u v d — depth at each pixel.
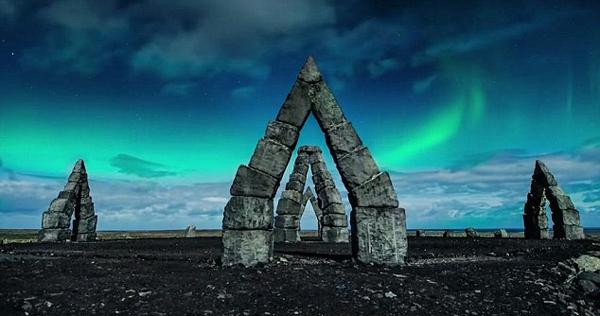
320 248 16.30
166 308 5.79
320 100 10.70
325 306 6.14
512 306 6.59
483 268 9.48
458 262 10.62
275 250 14.71
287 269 8.87
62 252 13.52
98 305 5.82
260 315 5.66
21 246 16.92
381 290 7.06
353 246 10.14
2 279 6.94
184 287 6.89
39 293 6.20
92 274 7.90
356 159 10.25
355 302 6.36
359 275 8.20
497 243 18.14
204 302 6.12
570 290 7.98
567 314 6.37
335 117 10.59
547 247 15.35
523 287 7.73
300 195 24.58
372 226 9.88
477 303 6.66
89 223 24.17
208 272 8.37
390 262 9.67
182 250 14.83
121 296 6.27
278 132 10.52
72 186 22.92
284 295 6.62
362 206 9.98
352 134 10.48
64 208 21.81
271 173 10.24
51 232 21.19
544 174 23.64
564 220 22.19
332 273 8.36
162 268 8.90
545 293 7.47
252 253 9.69
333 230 23.00
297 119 10.66
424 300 6.64
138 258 11.23
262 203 10.04
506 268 9.52
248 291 6.79
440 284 7.69
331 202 23.34
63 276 7.58
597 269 9.34
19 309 5.45
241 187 10.06
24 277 7.27
